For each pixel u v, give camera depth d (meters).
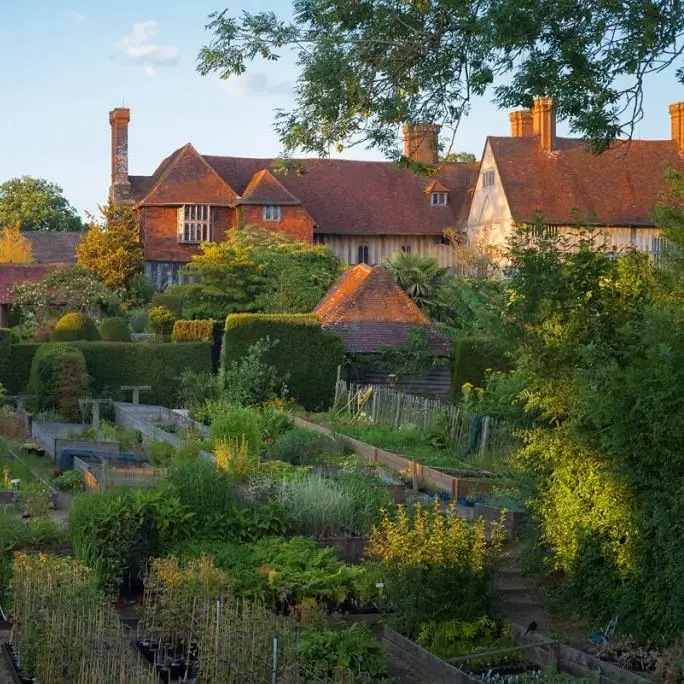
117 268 55.75
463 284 36.19
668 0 12.43
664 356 10.40
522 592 13.39
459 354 30.14
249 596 11.96
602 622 12.00
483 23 12.50
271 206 58.47
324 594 12.31
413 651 10.90
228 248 42.59
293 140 14.00
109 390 33.38
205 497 13.94
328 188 61.72
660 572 11.02
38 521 14.53
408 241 61.62
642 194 55.03
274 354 32.12
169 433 23.77
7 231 66.62
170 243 58.31
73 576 10.67
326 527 14.77
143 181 65.00
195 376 32.47
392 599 11.80
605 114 13.05
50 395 29.89
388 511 15.21
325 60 13.39
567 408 12.58
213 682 9.38
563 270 12.89
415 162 14.04
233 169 62.31
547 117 56.41
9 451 22.69
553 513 12.77
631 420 10.96
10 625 11.48
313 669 9.63
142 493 13.58
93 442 22.44
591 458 12.04
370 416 27.77
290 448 21.00
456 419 23.84
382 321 33.97
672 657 10.52
